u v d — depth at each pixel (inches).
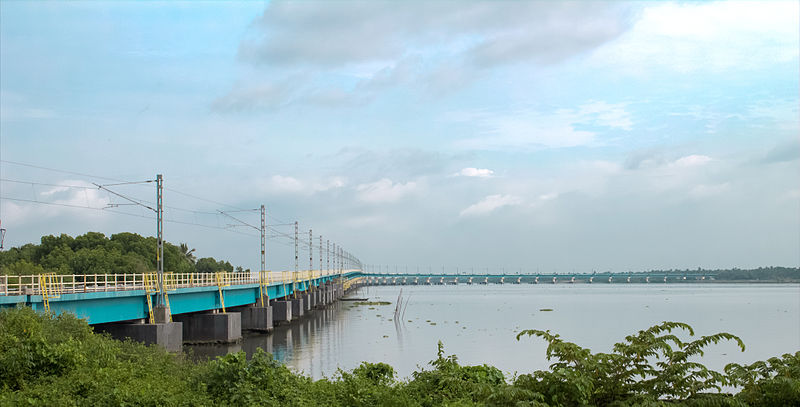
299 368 2342.5
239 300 3708.2
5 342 1024.2
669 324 666.8
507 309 6387.8
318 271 7278.5
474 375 855.1
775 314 5423.2
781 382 588.1
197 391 831.7
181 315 3235.7
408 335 3698.3
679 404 586.9
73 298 2046.0
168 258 6131.9
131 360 1215.6
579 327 4178.2
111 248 5718.5
